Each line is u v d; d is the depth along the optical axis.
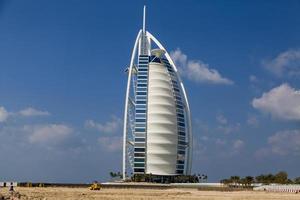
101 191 149.38
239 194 131.25
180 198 103.06
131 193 131.88
